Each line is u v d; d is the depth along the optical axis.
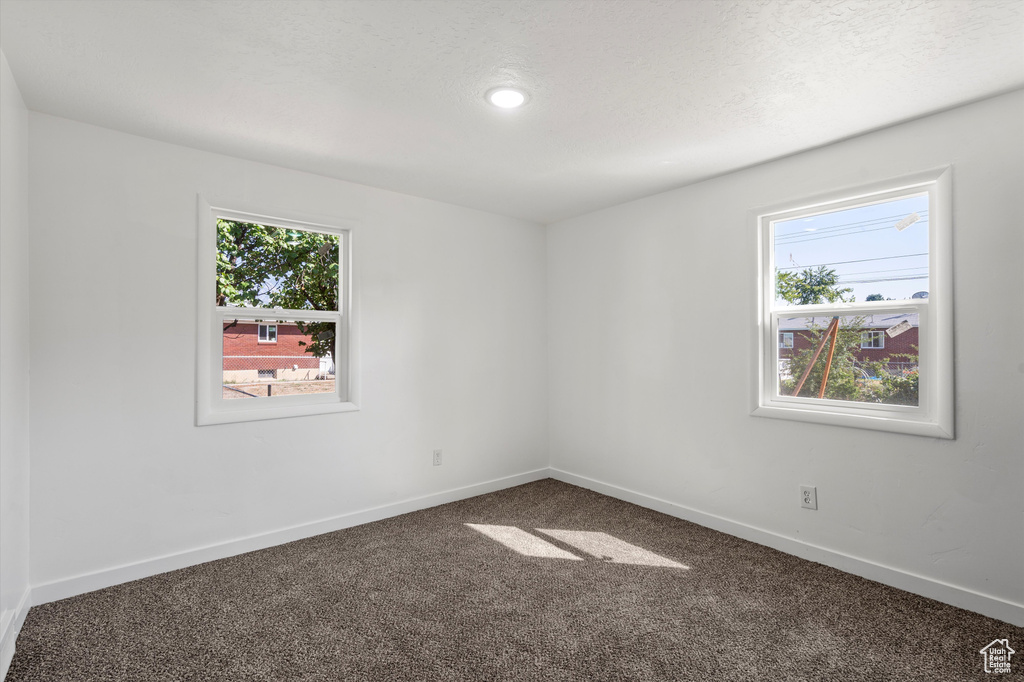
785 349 2.92
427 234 3.65
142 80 1.99
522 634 2.04
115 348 2.44
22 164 2.13
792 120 2.35
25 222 2.17
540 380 4.38
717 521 3.16
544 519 3.37
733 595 2.35
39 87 2.04
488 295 4.02
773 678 1.77
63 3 1.52
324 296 3.25
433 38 1.71
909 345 2.44
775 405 2.92
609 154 2.77
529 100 2.16
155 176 2.56
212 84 2.02
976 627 2.07
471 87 2.05
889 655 1.89
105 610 2.20
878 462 2.48
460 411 3.84
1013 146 2.08
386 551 2.85
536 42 1.73
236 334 2.90
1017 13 1.57
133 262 2.49
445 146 2.66
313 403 3.16
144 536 2.52
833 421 2.62
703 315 3.25
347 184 3.25
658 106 2.21
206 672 1.80
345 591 2.39
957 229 2.22
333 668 1.83
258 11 1.56
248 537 2.84
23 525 2.13
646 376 3.61
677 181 3.24
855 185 2.54
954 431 2.23
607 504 3.67
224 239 2.87
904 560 2.39
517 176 3.15
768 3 1.52
